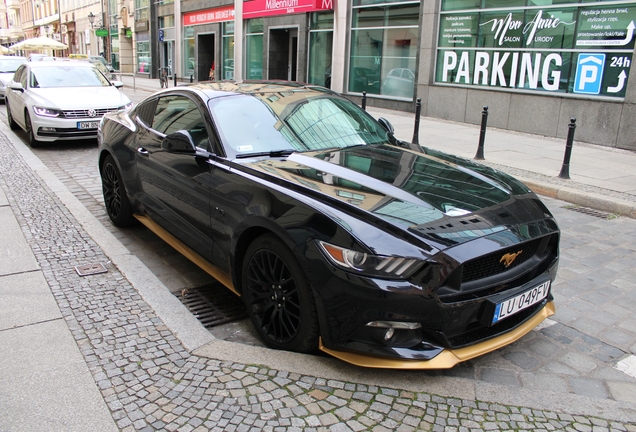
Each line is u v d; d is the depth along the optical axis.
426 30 15.20
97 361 3.00
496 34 13.34
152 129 4.78
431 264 2.64
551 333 3.58
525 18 12.55
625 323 3.74
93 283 4.07
